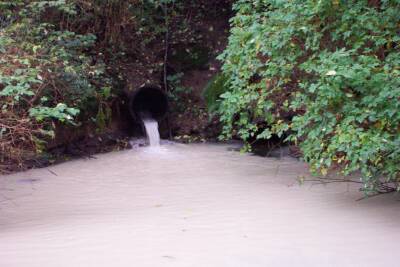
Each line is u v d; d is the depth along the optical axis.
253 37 6.88
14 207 6.34
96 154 9.70
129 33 11.70
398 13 5.91
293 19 6.25
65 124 9.33
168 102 11.02
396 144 5.19
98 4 10.83
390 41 5.90
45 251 4.50
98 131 10.02
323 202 6.11
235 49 7.20
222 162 8.84
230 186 7.12
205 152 9.73
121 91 10.84
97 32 11.04
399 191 6.04
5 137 7.43
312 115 5.89
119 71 11.17
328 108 5.78
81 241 4.77
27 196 6.89
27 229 5.29
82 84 8.77
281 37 6.48
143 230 5.10
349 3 6.11
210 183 7.34
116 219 5.58
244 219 5.45
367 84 5.50
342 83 5.51
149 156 9.41
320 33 6.24
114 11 11.14
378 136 5.27
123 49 11.36
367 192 5.95
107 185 7.41
